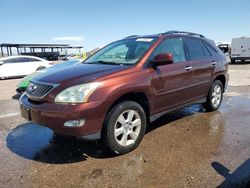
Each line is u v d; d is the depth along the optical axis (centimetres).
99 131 390
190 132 515
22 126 580
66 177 357
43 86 404
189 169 369
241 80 1253
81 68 454
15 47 4444
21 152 440
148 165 384
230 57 2609
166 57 452
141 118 441
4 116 670
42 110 386
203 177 347
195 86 568
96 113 380
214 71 625
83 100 374
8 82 1517
